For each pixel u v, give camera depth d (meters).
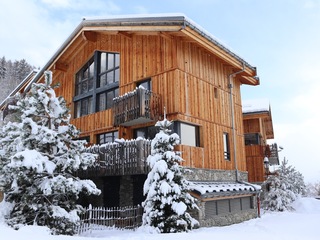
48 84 10.88
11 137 9.91
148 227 9.52
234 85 17.59
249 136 22.20
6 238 6.39
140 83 14.38
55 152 10.65
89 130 16.50
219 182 14.05
